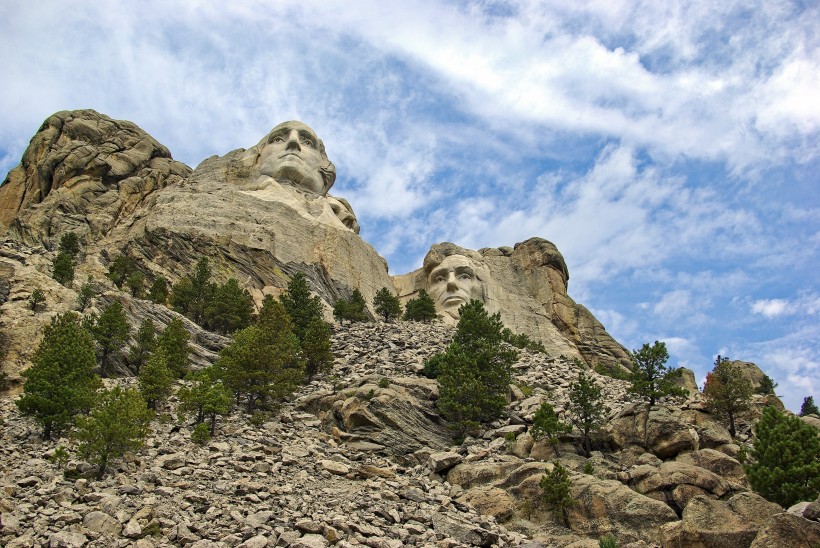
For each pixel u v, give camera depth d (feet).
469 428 135.44
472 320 170.81
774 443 113.70
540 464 115.24
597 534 101.86
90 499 87.81
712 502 99.60
